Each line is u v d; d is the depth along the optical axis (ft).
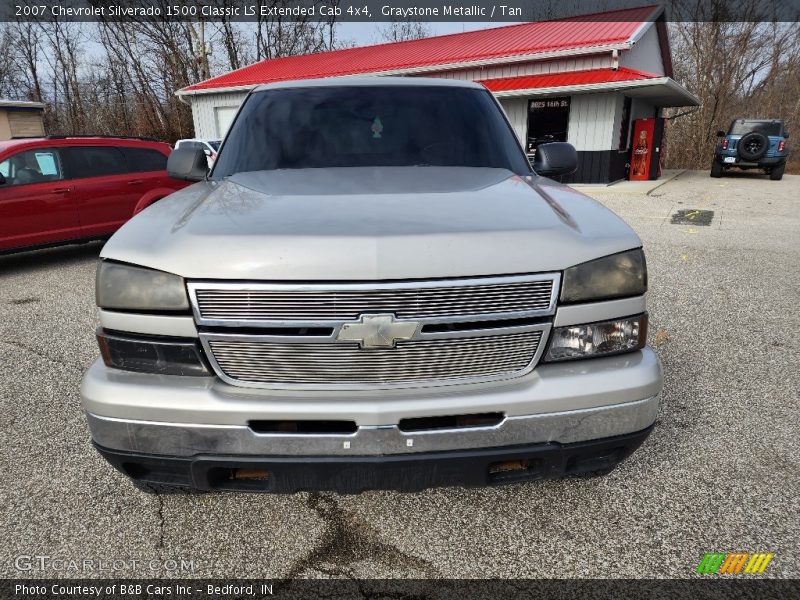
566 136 50.88
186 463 5.83
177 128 99.96
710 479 8.05
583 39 53.26
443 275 5.49
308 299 5.45
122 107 103.24
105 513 7.43
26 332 14.75
